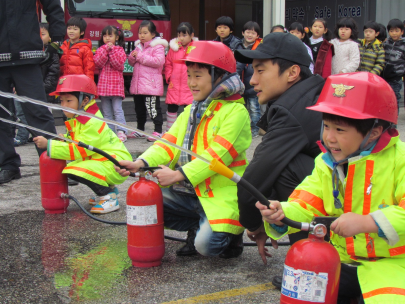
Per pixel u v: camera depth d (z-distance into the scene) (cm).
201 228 292
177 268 294
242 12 1525
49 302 250
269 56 262
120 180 407
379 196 204
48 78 697
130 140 766
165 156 320
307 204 220
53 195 395
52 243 334
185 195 312
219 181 296
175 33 1434
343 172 214
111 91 731
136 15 992
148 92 750
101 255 313
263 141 259
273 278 278
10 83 489
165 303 248
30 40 474
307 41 720
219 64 294
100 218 391
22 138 718
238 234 298
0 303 248
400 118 973
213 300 251
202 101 308
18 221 381
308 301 194
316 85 265
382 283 194
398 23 852
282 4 1088
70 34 691
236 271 289
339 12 1391
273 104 260
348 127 197
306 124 253
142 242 288
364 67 822
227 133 290
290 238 266
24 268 293
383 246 206
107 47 721
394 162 204
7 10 462
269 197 269
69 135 394
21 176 529
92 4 963
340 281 228
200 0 1452
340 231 190
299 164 253
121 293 259
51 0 521
